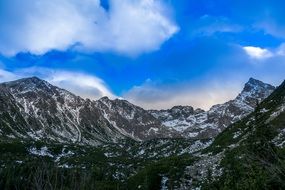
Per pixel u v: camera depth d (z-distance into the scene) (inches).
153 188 4640.8
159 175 4857.3
